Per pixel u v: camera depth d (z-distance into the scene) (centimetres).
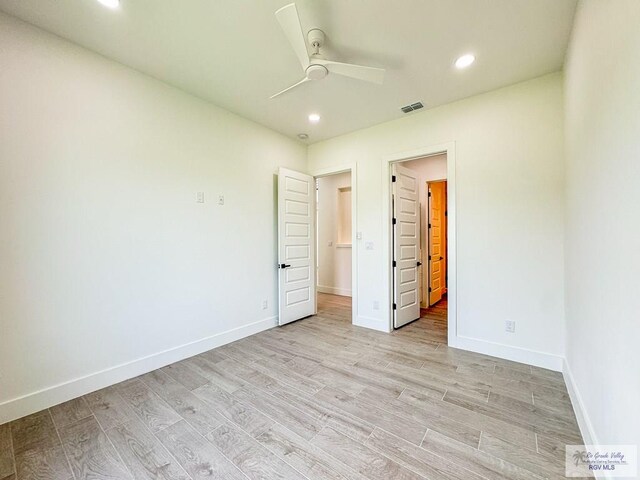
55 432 180
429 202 497
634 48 104
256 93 298
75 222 222
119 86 246
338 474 146
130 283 254
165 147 279
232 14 192
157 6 184
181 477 145
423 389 228
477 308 301
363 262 395
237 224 349
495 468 149
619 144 119
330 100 312
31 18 195
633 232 106
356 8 186
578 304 199
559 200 257
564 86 243
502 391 224
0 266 189
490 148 291
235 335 344
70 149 219
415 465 151
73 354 221
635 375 104
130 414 198
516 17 195
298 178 424
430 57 238
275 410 202
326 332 372
